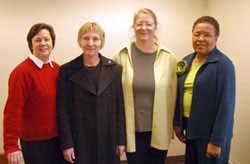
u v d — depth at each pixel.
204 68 1.62
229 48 2.51
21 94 1.53
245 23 2.21
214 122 1.59
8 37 2.62
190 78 1.72
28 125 1.62
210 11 2.83
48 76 1.63
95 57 1.62
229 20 2.47
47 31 1.61
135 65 1.79
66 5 2.65
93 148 1.64
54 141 1.70
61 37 2.70
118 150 1.71
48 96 1.59
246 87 2.24
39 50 1.59
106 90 1.62
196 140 1.72
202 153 1.69
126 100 1.77
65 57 2.75
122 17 2.76
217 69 1.56
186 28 2.90
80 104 1.61
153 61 1.81
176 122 1.88
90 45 1.54
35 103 1.59
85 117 1.61
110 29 2.77
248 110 2.22
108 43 2.79
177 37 2.90
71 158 1.62
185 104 1.75
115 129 1.68
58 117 1.61
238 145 2.42
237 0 2.31
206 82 1.60
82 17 2.70
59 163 1.77
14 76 1.53
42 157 1.67
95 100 1.60
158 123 1.79
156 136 1.81
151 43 1.81
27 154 1.67
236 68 2.39
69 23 2.69
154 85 1.75
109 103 1.64
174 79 1.85
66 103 1.61
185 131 1.80
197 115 1.65
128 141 1.79
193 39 1.69
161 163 1.95
